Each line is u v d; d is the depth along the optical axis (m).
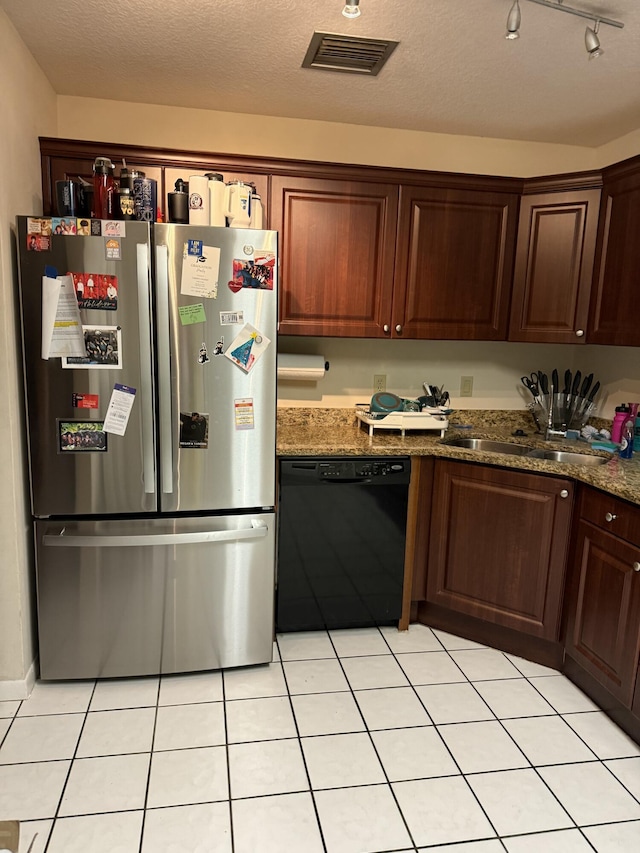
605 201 2.49
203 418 2.06
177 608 2.16
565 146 2.95
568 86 2.26
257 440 2.13
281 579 2.43
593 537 2.07
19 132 2.00
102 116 2.56
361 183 2.52
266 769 1.74
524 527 2.30
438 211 2.59
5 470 1.91
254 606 2.22
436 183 2.57
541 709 2.07
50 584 2.06
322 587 2.47
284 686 2.16
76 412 1.97
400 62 2.10
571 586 2.21
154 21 1.88
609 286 2.47
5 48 1.84
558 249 2.62
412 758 1.80
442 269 2.64
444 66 2.12
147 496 2.07
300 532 2.40
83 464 2.01
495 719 2.00
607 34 1.85
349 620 2.54
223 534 2.09
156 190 2.07
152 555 2.10
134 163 2.35
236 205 2.14
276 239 2.03
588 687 2.16
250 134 2.69
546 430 2.90
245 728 1.92
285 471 2.33
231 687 2.15
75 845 1.46
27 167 2.10
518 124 2.69
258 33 1.94
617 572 1.93
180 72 2.26
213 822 1.55
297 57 2.10
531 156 2.93
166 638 2.17
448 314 2.69
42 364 1.93
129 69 2.24
